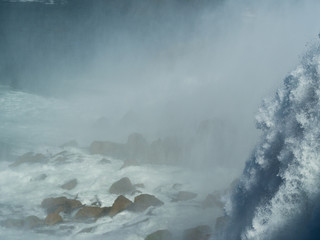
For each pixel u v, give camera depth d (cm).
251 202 591
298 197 496
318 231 468
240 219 618
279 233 505
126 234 941
